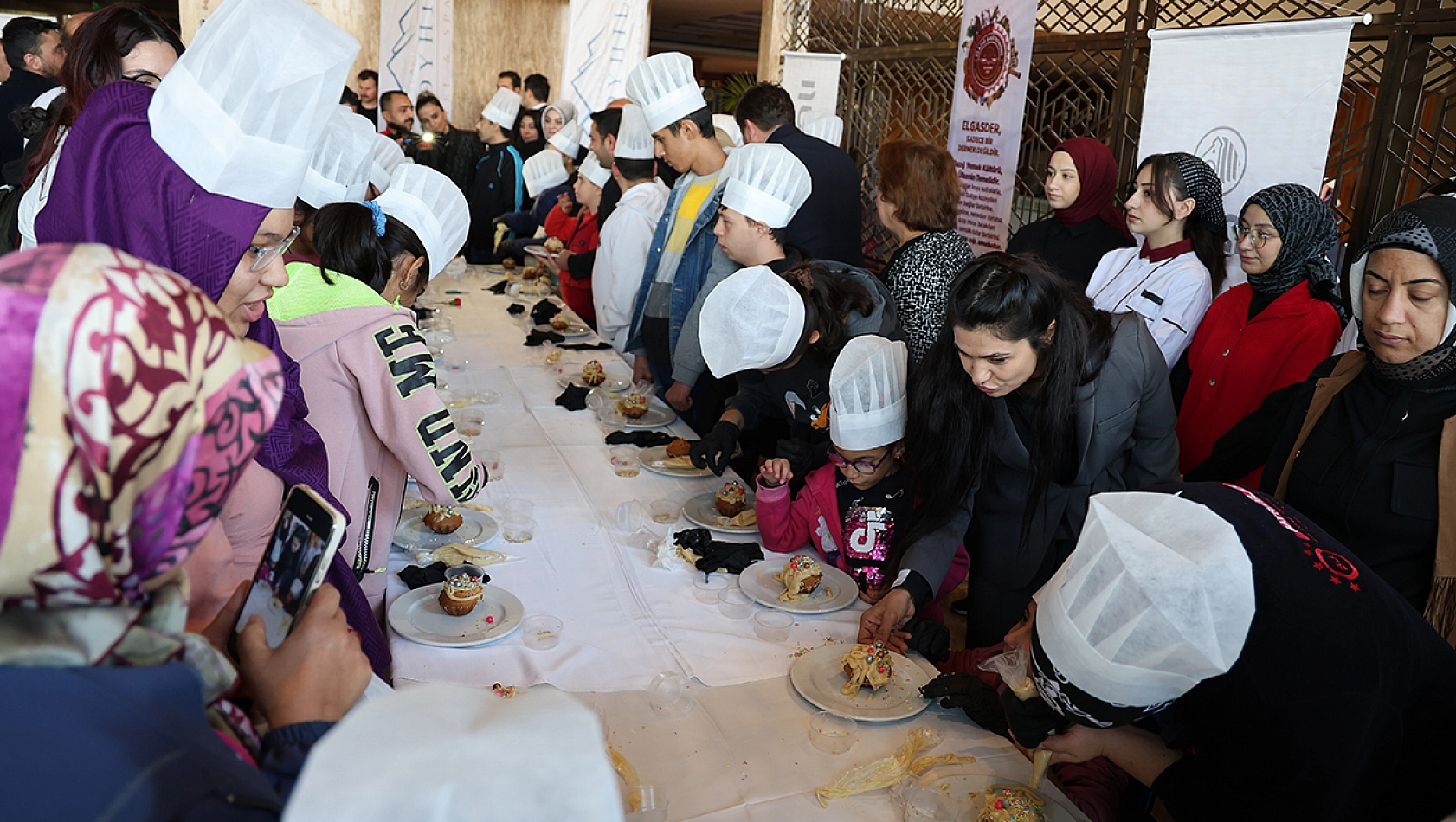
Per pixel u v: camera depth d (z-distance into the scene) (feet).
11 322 1.69
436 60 28.60
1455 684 3.83
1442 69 10.08
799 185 9.18
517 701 1.80
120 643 1.95
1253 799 3.76
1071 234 12.00
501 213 21.36
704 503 7.79
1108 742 4.45
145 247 3.71
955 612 11.03
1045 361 5.86
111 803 1.78
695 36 52.47
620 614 6.08
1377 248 5.41
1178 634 3.29
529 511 7.37
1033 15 13.62
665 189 13.52
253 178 3.80
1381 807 4.09
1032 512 6.21
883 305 8.16
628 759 4.64
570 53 26.17
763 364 7.58
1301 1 12.39
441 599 5.84
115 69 5.34
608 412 9.85
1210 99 11.15
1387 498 5.64
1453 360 5.35
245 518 4.23
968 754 4.83
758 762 4.68
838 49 20.66
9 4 33.78
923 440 6.40
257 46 3.70
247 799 1.98
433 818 1.54
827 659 5.56
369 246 6.09
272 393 2.08
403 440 5.88
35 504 1.69
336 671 2.73
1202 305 9.82
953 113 15.52
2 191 8.32
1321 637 3.55
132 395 1.75
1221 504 3.91
